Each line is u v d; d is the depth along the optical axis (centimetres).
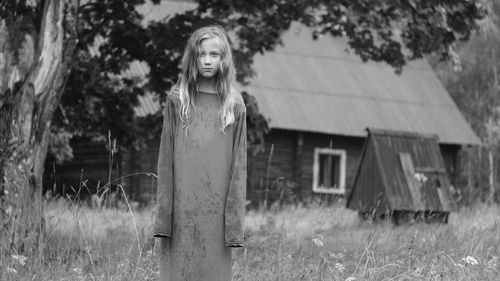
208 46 508
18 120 911
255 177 2920
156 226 514
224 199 514
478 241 909
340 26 1387
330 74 3225
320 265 719
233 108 516
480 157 3706
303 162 3008
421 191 1641
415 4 1312
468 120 3847
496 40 3809
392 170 1666
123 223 922
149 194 2652
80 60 1325
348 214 1666
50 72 927
